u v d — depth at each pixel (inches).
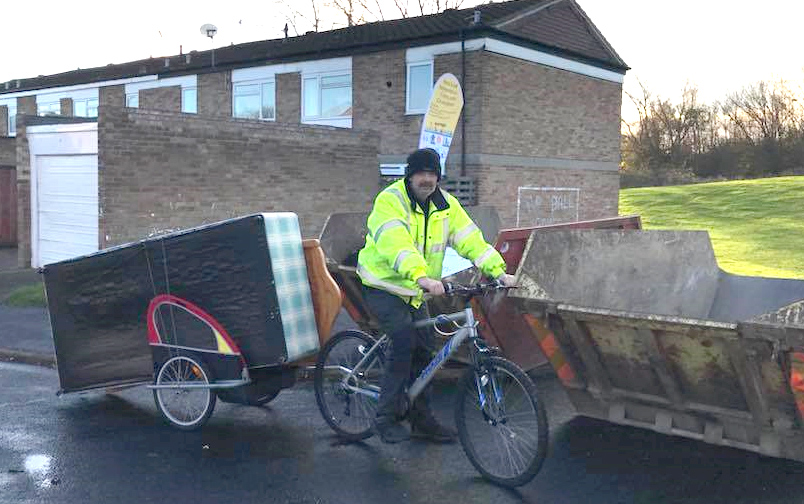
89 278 237.8
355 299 275.3
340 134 639.8
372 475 187.2
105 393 267.7
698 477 182.5
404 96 738.8
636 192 1547.7
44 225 593.3
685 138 2271.2
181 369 226.5
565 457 196.4
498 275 183.2
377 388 205.2
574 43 794.2
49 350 333.4
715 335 160.1
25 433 222.2
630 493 173.8
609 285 238.7
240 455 202.4
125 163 498.9
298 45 850.8
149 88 980.6
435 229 187.0
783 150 2041.1
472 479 183.5
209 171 547.5
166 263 223.3
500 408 176.6
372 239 183.8
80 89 1082.7
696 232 269.6
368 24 879.7
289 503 171.6
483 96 688.4
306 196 615.5
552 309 187.3
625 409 197.5
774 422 167.2
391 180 697.0
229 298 215.3
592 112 826.2
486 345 182.4
